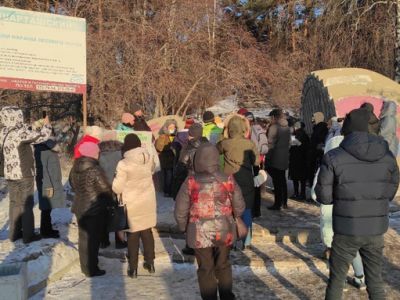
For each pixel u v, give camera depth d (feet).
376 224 11.68
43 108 55.52
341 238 11.96
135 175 16.38
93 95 50.03
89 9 52.29
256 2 87.10
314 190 13.08
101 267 18.42
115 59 51.13
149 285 16.37
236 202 12.92
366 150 11.58
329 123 27.40
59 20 24.80
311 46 71.15
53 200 19.80
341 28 66.44
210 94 58.95
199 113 60.95
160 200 28.81
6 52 23.53
